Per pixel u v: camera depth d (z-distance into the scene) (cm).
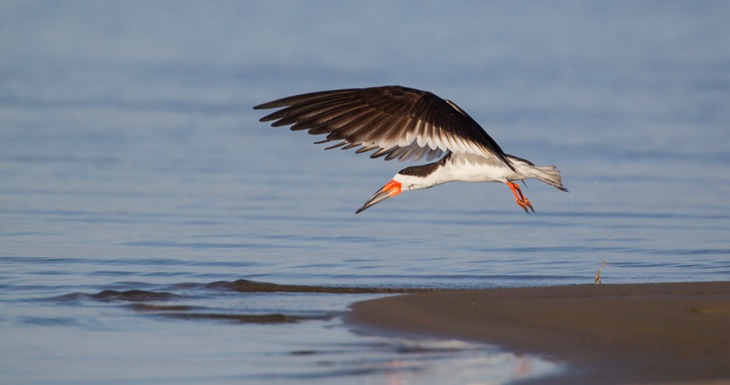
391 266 1347
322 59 4269
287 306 1080
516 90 3366
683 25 5738
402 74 3731
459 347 907
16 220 1609
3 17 5578
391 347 912
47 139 2425
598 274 1252
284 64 4075
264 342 936
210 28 5484
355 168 2212
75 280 1224
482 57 4381
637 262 1375
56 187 1898
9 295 1132
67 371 850
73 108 2911
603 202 1845
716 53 4559
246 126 2725
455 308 1027
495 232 1603
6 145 2331
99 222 1611
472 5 6769
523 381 809
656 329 936
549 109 2973
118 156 2250
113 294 1134
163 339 946
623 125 2714
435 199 1911
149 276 1258
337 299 1122
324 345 924
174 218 1661
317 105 855
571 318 977
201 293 1152
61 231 1536
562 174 2103
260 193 1909
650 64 4147
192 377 836
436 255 1426
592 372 827
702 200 1848
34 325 995
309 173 2138
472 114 2864
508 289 1111
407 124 862
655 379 808
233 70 3859
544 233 1593
